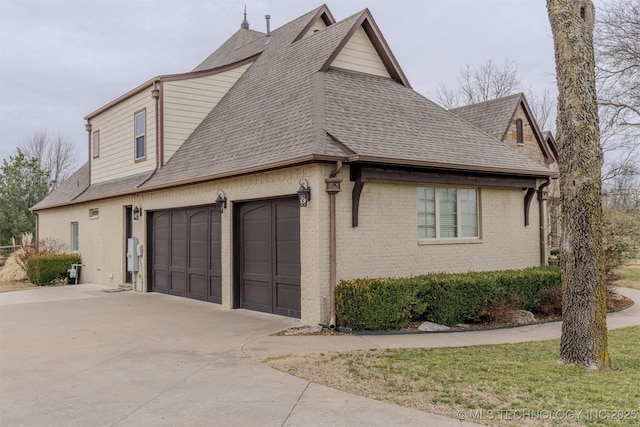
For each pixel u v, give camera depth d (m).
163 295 13.41
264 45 16.91
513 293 9.72
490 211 11.42
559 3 6.33
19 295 14.02
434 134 11.14
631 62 18.28
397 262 9.59
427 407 4.68
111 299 12.77
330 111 9.98
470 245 10.94
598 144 6.21
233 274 10.70
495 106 18.50
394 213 9.61
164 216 13.70
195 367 6.22
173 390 5.34
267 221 9.98
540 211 12.38
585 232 6.08
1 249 27.02
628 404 4.64
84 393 5.30
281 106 11.32
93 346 7.50
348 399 4.94
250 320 9.34
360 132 9.62
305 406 4.76
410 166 9.18
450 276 9.40
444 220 10.65
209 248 11.80
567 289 6.21
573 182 6.15
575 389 5.11
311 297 8.63
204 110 14.77
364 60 12.80
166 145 13.99
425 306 8.81
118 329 8.78
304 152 8.55
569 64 6.21
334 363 6.26
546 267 11.40
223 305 10.89
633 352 6.96
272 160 9.12
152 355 6.88
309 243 8.66
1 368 6.34
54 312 10.80
